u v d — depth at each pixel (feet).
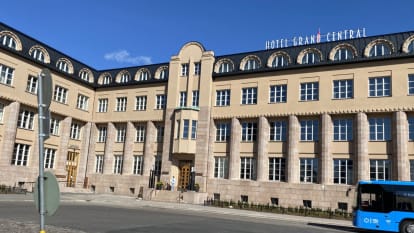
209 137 142.72
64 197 118.52
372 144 116.57
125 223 62.13
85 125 171.53
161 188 140.77
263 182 129.08
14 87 134.51
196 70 151.33
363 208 74.79
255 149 135.44
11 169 132.36
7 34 134.62
